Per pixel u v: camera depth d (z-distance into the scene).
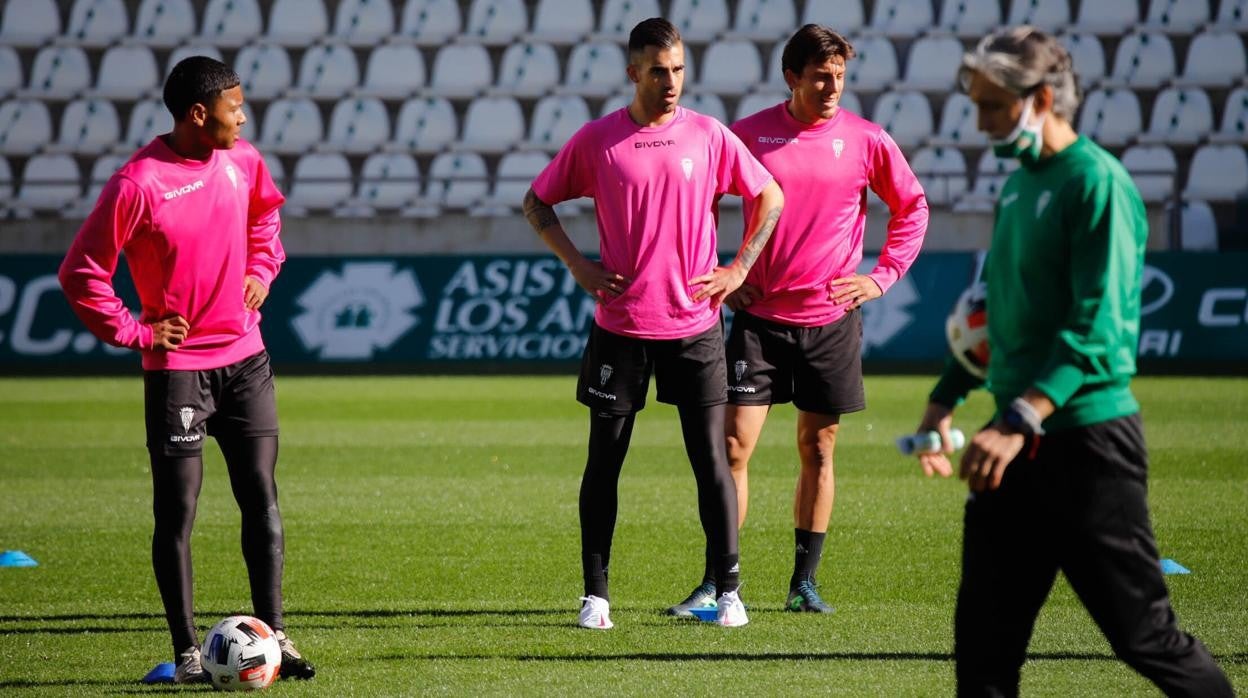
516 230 60.94
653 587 21.94
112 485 32.28
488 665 17.03
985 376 12.47
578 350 57.31
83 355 58.50
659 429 42.06
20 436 40.72
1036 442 11.05
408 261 58.22
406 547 25.25
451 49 73.25
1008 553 11.71
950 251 56.00
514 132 70.81
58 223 60.97
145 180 15.78
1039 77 11.12
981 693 11.83
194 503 16.59
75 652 17.95
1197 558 23.33
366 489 31.58
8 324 58.34
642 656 17.41
